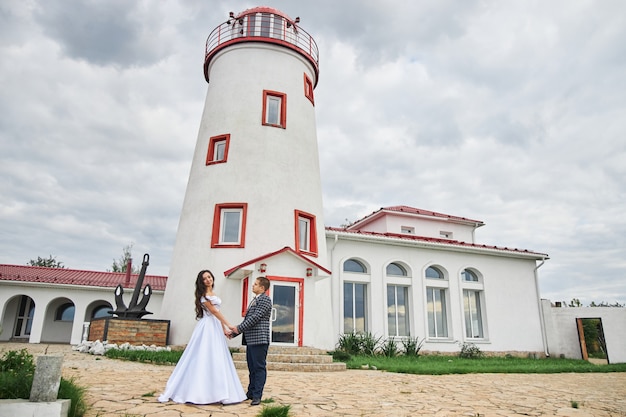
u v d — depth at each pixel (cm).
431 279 2092
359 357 1549
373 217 2516
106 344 1326
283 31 1930
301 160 1755
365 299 1964
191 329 1455
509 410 638
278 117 1800
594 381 1093
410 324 2005
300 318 1419
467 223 2572
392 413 579
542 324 2280
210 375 564
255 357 591
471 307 2200
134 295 1564
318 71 2052
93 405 529
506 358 2003
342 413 564
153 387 686
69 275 2214
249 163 1653
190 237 1602
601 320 2148
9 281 1966
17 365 605
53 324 2303
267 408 514
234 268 1418
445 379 1022
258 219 1575
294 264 1462
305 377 967
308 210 1703
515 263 2314
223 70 1859
